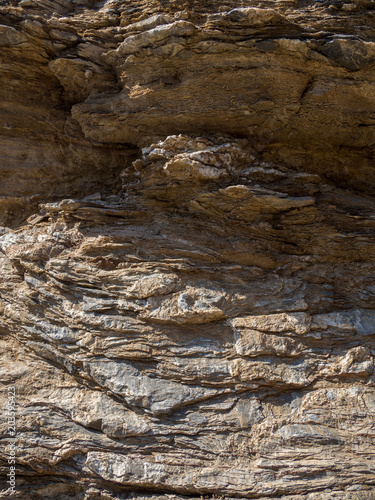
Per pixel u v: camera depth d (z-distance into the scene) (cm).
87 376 536
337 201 573
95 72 584
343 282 550
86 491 491
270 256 560
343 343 509
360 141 598
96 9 608
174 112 569
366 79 523
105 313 545
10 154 664
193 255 552
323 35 506
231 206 556
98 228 590
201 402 496
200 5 534
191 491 460
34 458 503
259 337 507
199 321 521
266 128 583
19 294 592
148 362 522
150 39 518
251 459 461
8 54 584
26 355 583
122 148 652
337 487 430
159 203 589
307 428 464
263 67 521
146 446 485
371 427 456
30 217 646
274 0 536
